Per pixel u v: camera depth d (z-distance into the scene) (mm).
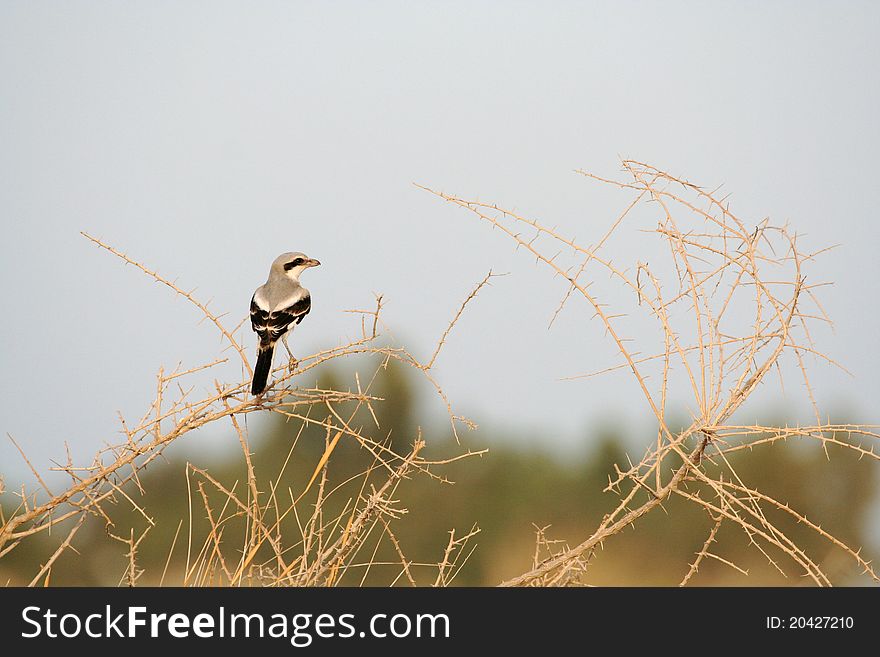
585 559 12672
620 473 12047
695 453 11953
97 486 12344
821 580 10984
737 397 11750
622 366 11875
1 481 12086
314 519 13289
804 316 11422
